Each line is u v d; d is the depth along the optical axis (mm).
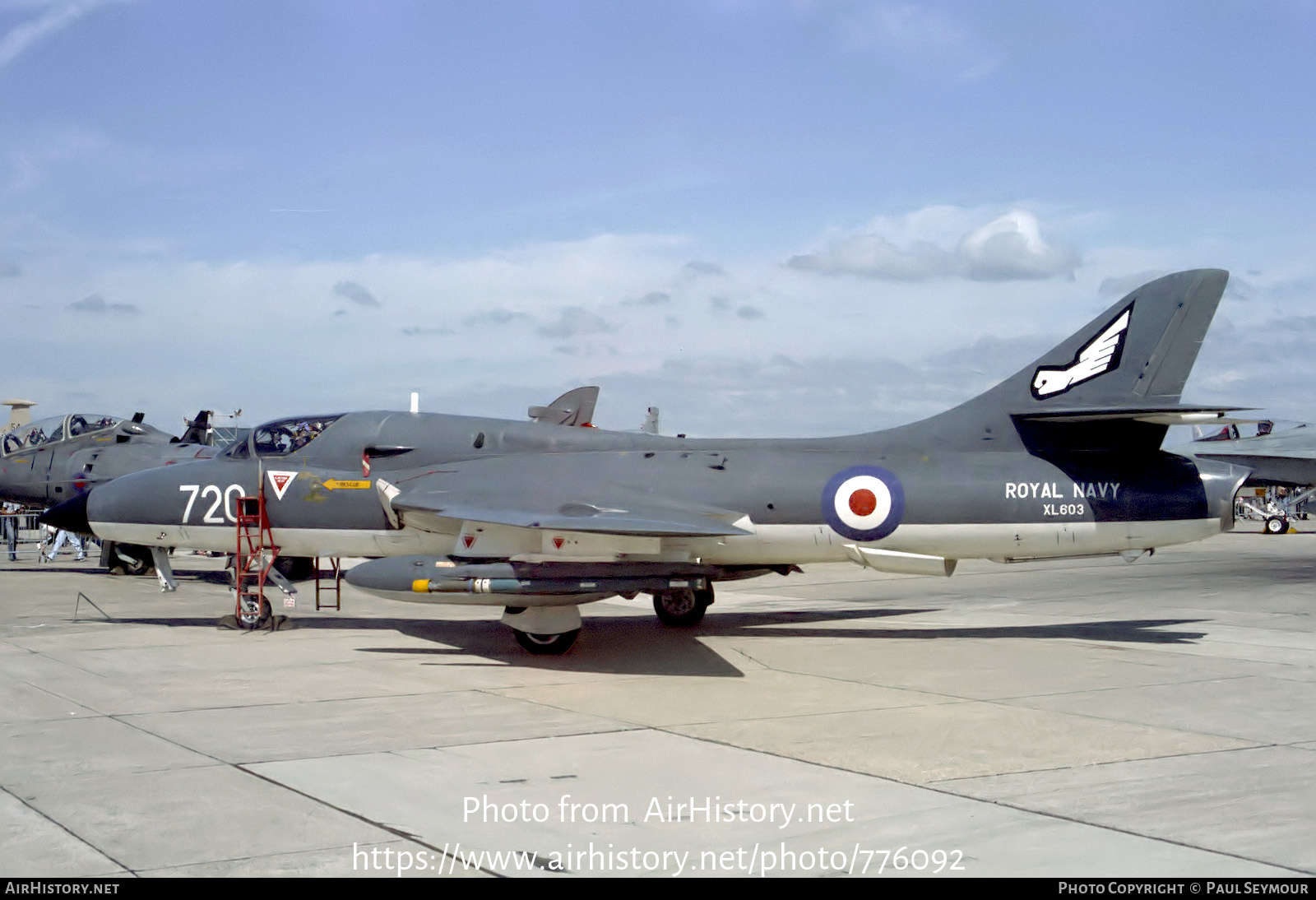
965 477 11953
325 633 12945
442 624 13805
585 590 10758
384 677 9969
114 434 22234
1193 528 11859
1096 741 7461
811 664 10828
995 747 7285
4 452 22016
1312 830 5535
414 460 13164
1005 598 17281
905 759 6938
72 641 12250
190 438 25516
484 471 12586
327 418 13617
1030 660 11078
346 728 7805
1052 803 5996
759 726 7938
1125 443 12070
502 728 7828
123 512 13672
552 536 11250
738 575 13344
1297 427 35625
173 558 26922
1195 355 11875
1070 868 5008
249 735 7555
